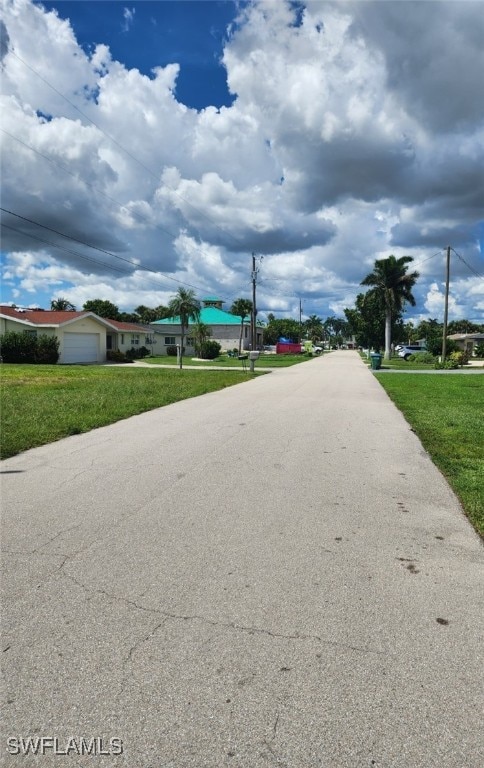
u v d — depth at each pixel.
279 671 2.48
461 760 1.98
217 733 2.10
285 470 6.34
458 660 2.57
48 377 20.98
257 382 20.00
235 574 3.51
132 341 51.41
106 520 4.55
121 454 7.16
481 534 4.29
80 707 2.24
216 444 7.88
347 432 8.98
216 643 2.70
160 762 1.97
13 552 3.85
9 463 6.61
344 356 62.38
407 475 6.16
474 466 6.45
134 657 2.57
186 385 17.12
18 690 2.34
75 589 3.28
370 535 4.25
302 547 3.99
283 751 2.01
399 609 3.07
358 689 2.35
